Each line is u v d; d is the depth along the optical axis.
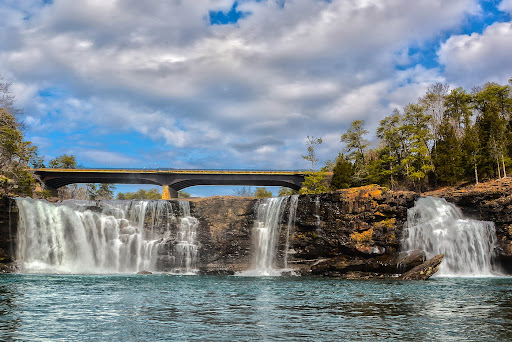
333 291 31.91
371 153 103.81
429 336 15.91
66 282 37.66
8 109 79.31
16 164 93.06
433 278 46.25
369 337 15.77
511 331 16.77
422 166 86.00
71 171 114.94
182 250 59.72
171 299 26.66
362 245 51.44
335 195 55.72
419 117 94.94
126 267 60.00
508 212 53.62
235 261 59.97
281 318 19.61
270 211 60.66
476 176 81.38
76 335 15.98
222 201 62.03
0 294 27.73
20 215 54.47
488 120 85.75
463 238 53.78
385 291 31.89
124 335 16.02
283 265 57.81
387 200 52.72
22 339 15.23
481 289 33.28
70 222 58.09
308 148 99.00
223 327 17.50
